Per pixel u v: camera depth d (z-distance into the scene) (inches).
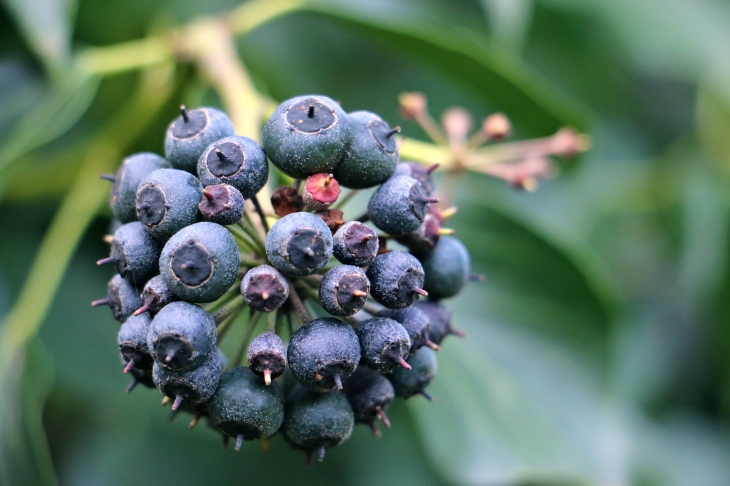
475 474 10.1
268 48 11.3
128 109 10.5
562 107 10.6
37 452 9.8
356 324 8.5
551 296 10.5
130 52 10.2
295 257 8.3
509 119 11.0
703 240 11.4
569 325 10.4
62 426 11.0
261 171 8.5
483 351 10.4
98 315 10.7
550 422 10.3
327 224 8.5
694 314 11.5
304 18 11.5
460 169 10.2
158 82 10.5
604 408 10.3
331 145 8.5
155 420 10.9
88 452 11.0
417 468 10.9
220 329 8.7
